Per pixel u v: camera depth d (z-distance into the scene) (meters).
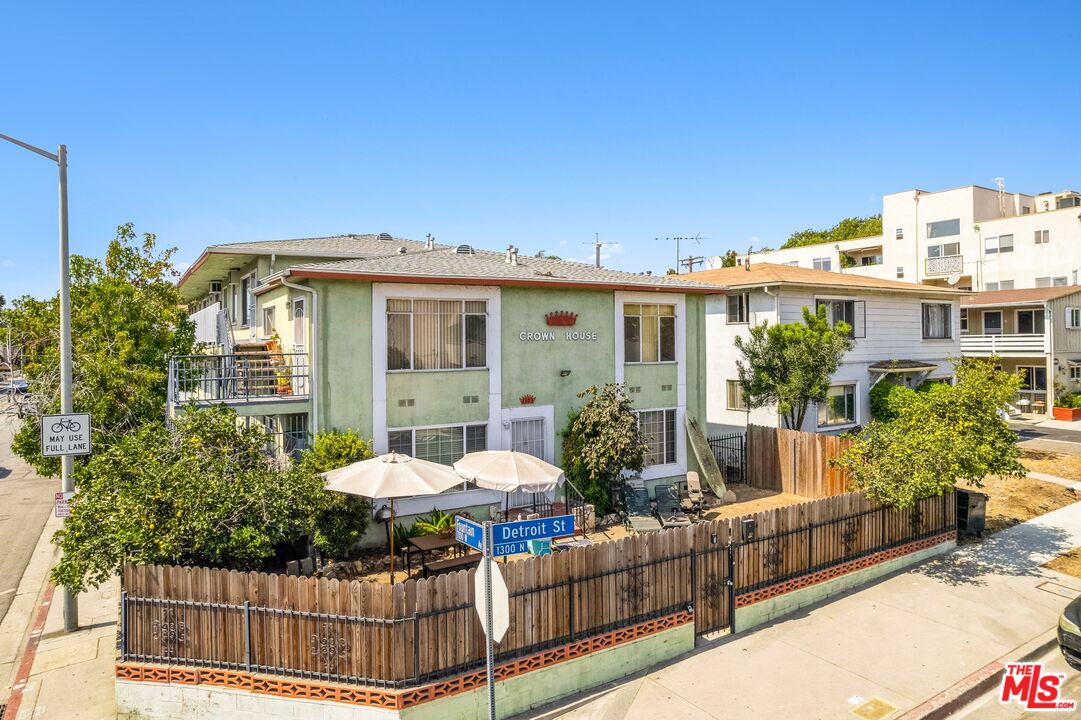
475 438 16.03
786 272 26.28
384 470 11.52
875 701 8.83
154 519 9.35
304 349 14.95
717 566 10.70
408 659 8.11
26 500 22.58
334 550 12.84
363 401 14.65
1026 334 34.16
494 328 16.16
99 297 18.73
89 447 11.79
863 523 12.83
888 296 27.12
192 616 8.58
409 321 15.23
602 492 16.58
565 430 17.14
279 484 10.70
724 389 26.11
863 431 14.05
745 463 20.81
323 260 20.69
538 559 8.91
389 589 8.04
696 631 10.47
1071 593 12.28
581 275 18.16
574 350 17.41
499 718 8.59
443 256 18.69
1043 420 32.91
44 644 11.08
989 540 15.26
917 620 11.23
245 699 8.37
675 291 18.91
